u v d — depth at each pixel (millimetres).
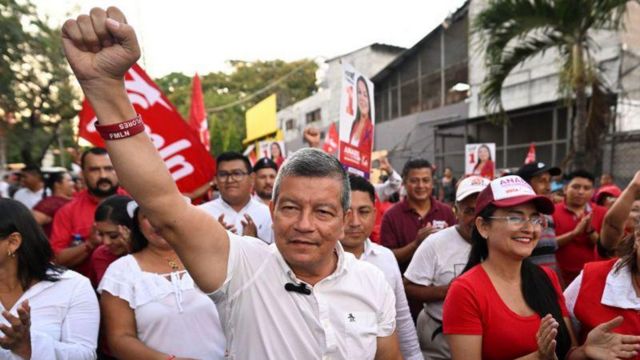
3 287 1958
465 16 15633
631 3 10844
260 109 11852
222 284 1362
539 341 1709
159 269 2178
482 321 1919
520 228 1933
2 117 11562
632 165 10352
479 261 2215
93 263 2809
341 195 1422
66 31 1188
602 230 2939
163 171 1263
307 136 4805
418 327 2992
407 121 19828
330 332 1414
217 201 3992
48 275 2047
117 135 1216
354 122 3979
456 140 17203
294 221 1378
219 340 2145
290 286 1420
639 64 10992
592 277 2182
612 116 10477
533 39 8172
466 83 16797
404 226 3939
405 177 3994
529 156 8172
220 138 31391
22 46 10602
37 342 1767
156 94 3314
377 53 23188
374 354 1519
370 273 1605
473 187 2795
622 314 2047
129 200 2809
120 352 2029
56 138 15281
